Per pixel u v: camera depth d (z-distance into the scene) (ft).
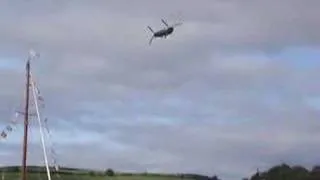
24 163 228.84
